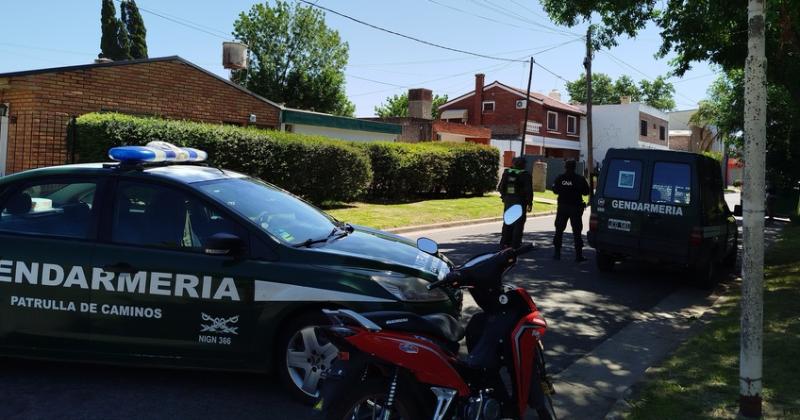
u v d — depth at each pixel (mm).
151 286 4301
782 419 3924
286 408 4219
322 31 50781
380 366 3178
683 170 8859
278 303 4238
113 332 4359
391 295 4234
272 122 19188
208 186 4719
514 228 10406
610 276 9633
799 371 4816
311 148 15805
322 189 16438
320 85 50750
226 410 4164
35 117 13414
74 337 4379
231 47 22562
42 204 4566
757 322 3939
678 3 12180
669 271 10344
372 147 19016
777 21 9648
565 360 5504
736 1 10117
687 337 6234
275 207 5000
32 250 4387
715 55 12914
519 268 9992
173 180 4574
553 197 27094
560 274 9641
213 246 4137
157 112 15898
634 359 5559
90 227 4461
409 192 20859
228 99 17766
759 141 3896
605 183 9586
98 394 4379
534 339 3523
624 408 4230
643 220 9133
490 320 3531
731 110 27203
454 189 22938
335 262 4355
